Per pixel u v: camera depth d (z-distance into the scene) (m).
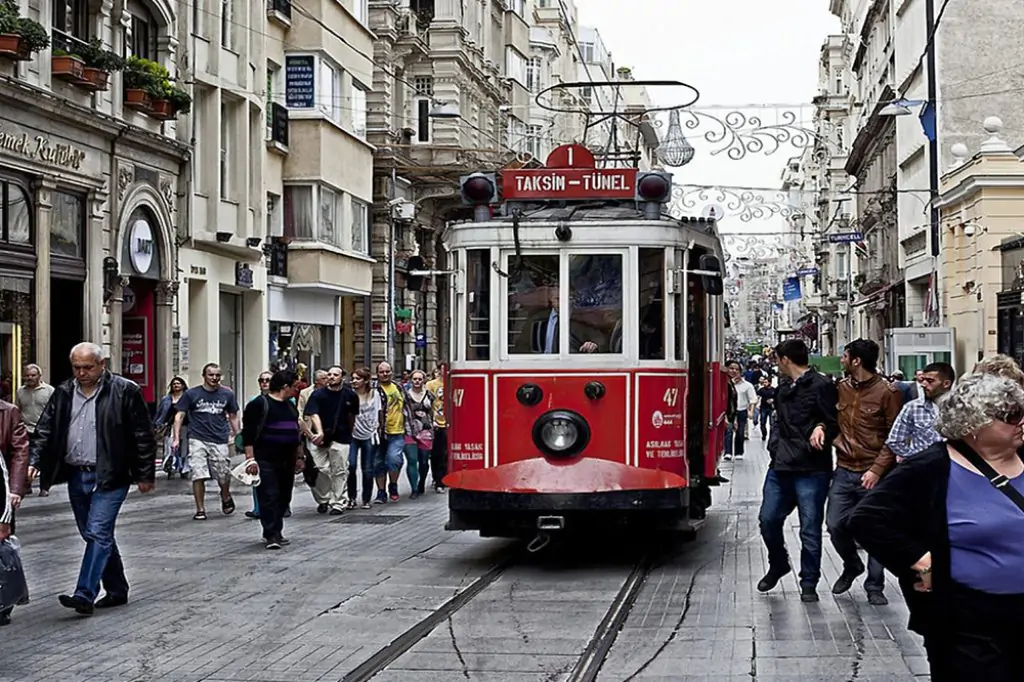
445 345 13.46
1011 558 4.87
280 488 14.38
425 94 45.88
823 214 80.44
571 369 12.27
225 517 17.33
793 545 14.34
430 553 13.79
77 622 9.93
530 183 13.02
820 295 84.81
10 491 9.55
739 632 9.44
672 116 21.33
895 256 48.16
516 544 14.55
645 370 12.28
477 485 12.09
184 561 13.16
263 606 10.61
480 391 12.41
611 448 12.19
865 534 5.00
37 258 21.83
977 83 38.19
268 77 33.34
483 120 51.78
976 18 38.19
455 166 42.25
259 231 31.34
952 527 4.92
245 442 14.23
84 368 10.12
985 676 4.87
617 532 15.38
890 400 10.16
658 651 8.82
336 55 35.22
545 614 10.20
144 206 25.95
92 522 10.20
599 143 67.44
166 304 26.98
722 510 18.06
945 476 4.98
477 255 12.59
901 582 5.10
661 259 12.44
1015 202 31.48
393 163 40.75
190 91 27.91
